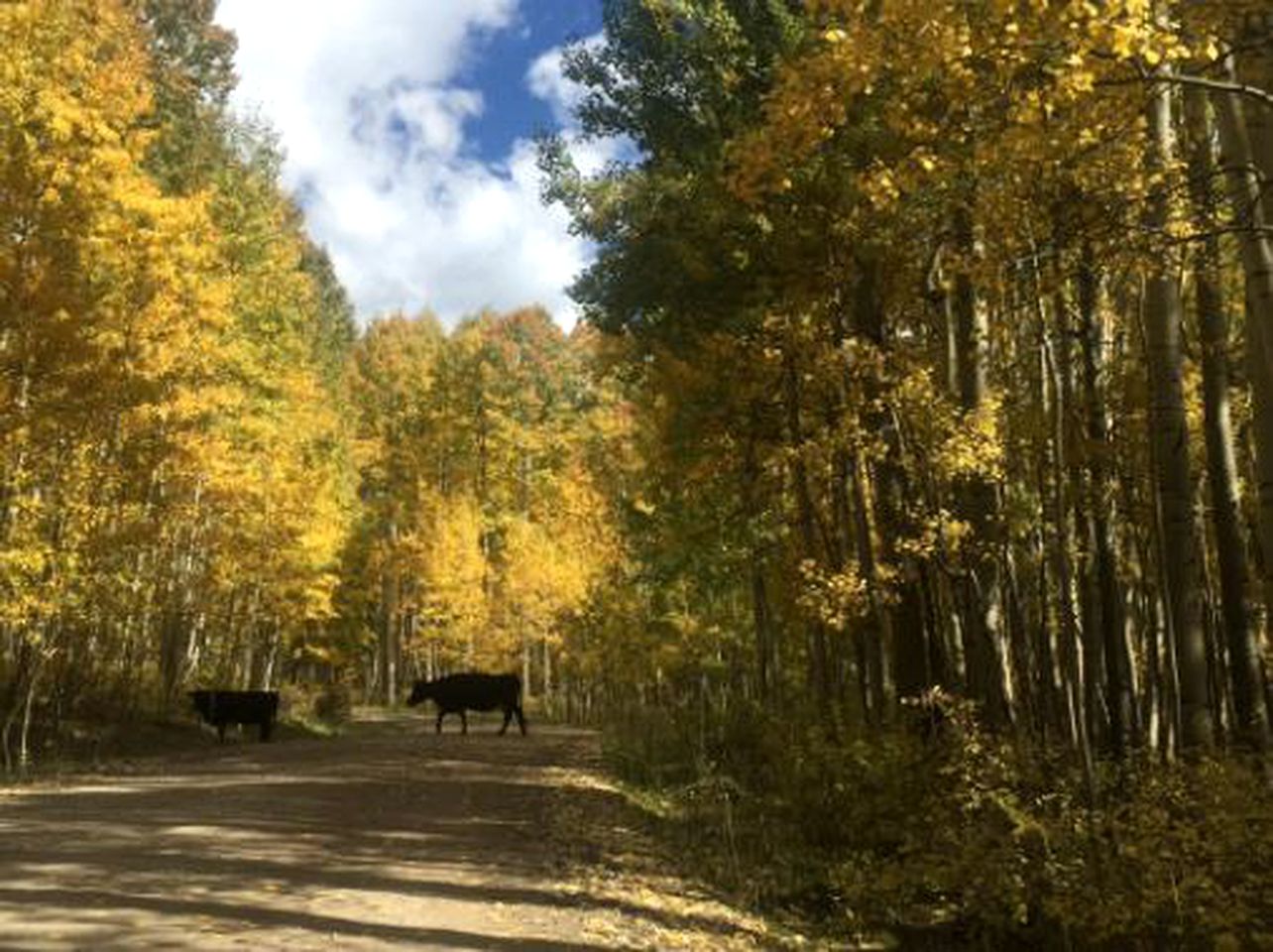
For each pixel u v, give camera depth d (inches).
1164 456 423.2
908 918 383.6
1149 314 430.3
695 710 847.1
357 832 424.2
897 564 545.3
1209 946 306.7
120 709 932.6
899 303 579.2
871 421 541.3
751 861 455.5
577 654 1804.9
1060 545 387.2
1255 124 269.4
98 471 715.4
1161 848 329.1
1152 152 346.9
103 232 751.7
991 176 338.3
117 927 251.1
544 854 412.5
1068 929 335.3
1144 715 593.9
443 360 2581.2
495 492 2416.3
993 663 493.4
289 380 1232.2
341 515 1583.4
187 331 846.5
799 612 663.8
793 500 759.7
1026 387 561.3
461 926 283.3
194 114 1376.7
